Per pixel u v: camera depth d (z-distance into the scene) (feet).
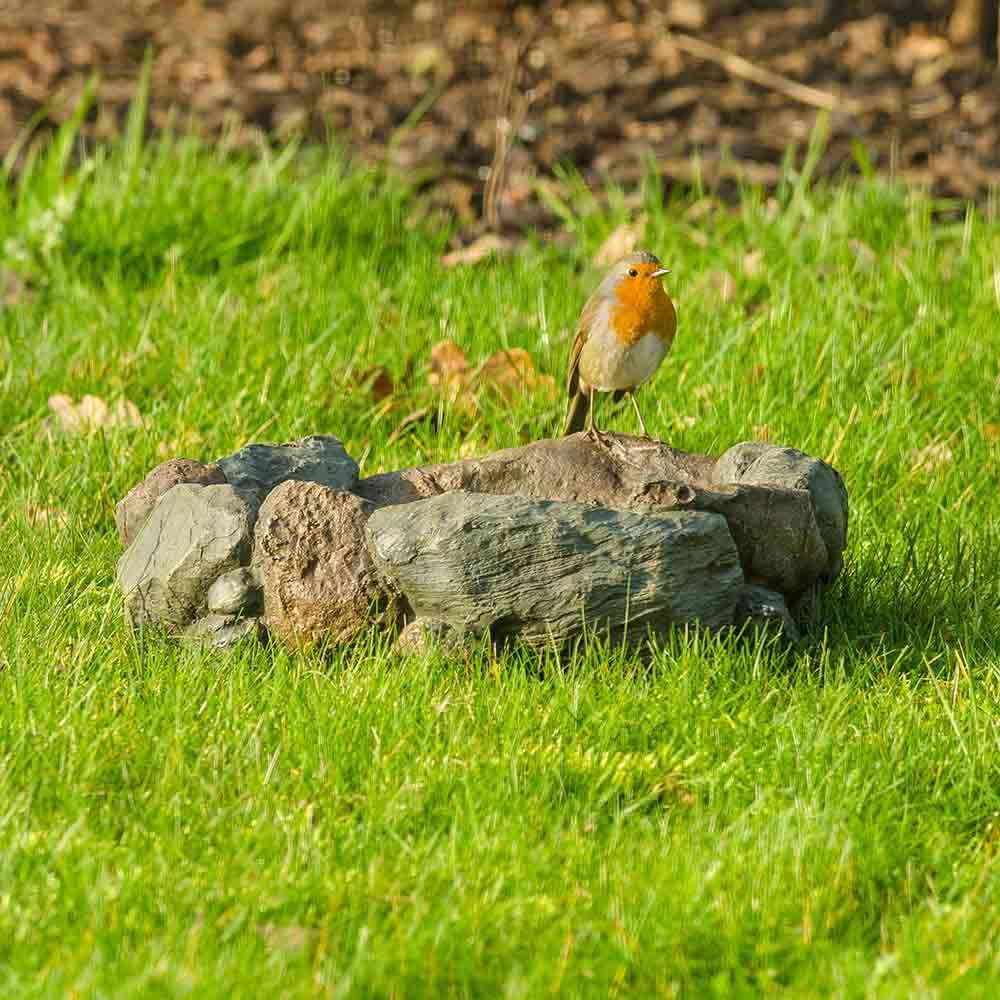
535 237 51.34
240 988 18.95
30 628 29.09
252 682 26.86
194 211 51.13
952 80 66.44
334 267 49.14
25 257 48.83
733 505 28.02
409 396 41.04
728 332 42.65
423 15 74.02
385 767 24.09
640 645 27.37
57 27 75.25
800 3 74.28
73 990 18.69
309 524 27.68
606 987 19.66
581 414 34.88
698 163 57.36
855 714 26.30
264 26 74.18
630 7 73.31
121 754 24.34
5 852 21.65
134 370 41.47
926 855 22.52
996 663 28.60
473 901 20.80
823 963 20.11
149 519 29.09
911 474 36.78
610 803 23.80
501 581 26.81
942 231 50.34
